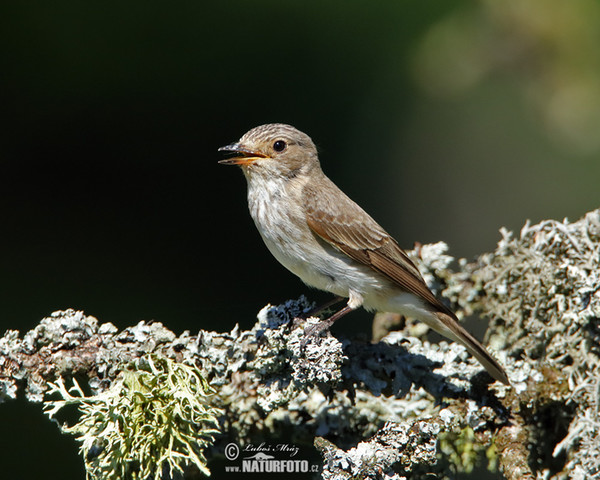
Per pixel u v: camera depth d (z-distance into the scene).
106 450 6.85
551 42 11.23
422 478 8.14
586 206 13.25
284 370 7.49
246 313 13.16
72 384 7.52
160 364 7.24
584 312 7.63
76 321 7.39
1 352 7.26
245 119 13.99
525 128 13.73
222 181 13.67
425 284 8.50
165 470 7.43
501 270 8.87
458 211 15.01
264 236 8.87
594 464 7.16
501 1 11.54
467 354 8.26
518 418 7.84
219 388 7.67
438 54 12.28
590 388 7.52
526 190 14.07
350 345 7.92
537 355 8.38
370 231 8.61
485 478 8.42
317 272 8.69
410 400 8.67
